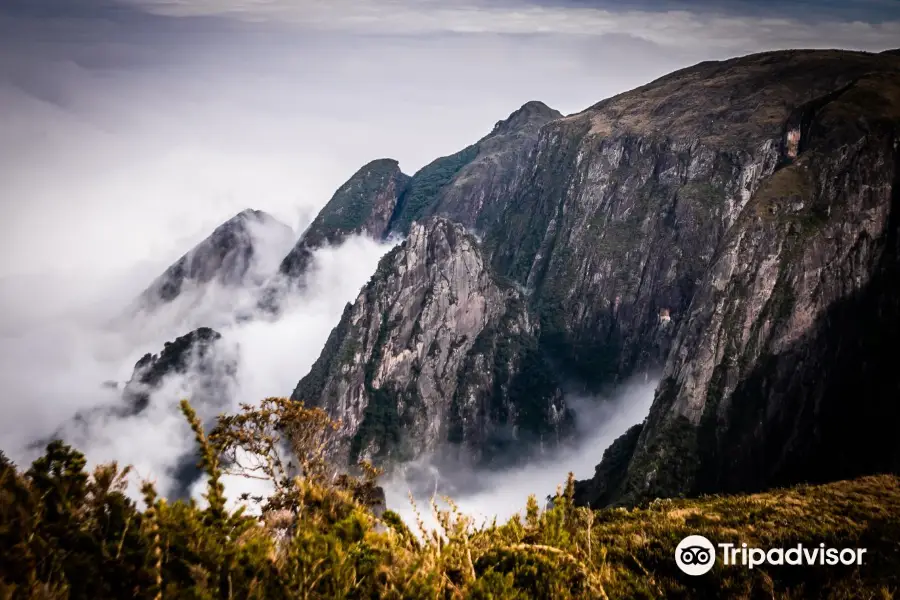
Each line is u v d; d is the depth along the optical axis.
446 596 5.58
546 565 6.35
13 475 4.60
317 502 6.20
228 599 4.53
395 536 6.09
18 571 4.00
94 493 4.84
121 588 4.33
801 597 9.70
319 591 4.97
